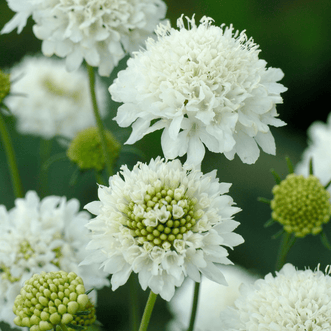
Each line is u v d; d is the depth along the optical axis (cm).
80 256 53
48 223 54
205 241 48
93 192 64
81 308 48
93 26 53
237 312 49
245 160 49
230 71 49
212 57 49
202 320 57
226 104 49
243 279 58
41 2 53
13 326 53
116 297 60
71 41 53
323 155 60
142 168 49
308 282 49
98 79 67
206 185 49
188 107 49
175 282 48
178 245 48
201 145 49
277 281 49
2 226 54
